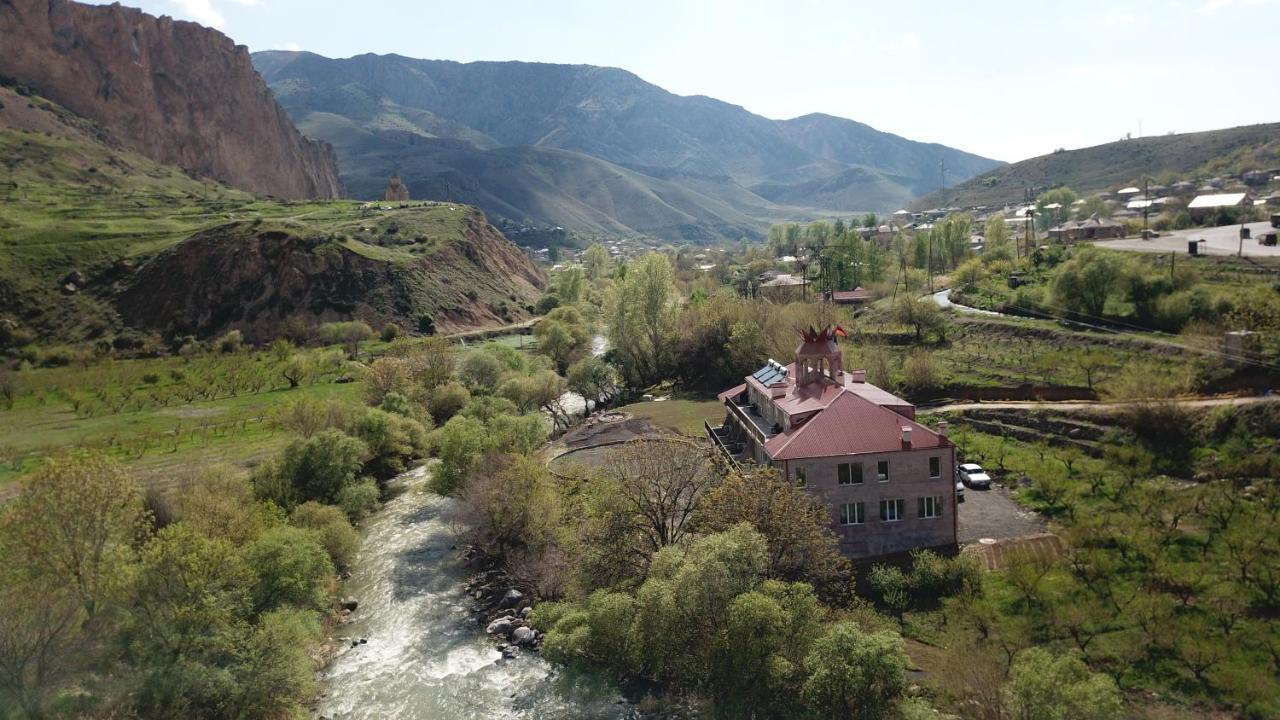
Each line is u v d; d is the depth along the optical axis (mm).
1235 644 45500
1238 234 154125
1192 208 193625
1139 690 43125
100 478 50219
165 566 48625
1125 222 196875
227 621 48875
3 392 129500
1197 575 52312
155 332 181250
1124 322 109812
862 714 41000
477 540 71312
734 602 45656
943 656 47406
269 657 48312
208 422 115812
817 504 58406
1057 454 78562
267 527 64625
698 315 141750
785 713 43625
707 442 88312
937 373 103250
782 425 70875
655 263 141875
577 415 128625
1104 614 49875
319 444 81750
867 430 61438
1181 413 75562
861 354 108062
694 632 48094
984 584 55594
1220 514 59469
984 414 91750
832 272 192625
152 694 44562
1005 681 41750
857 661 40938
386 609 64125
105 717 43000
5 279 180000
